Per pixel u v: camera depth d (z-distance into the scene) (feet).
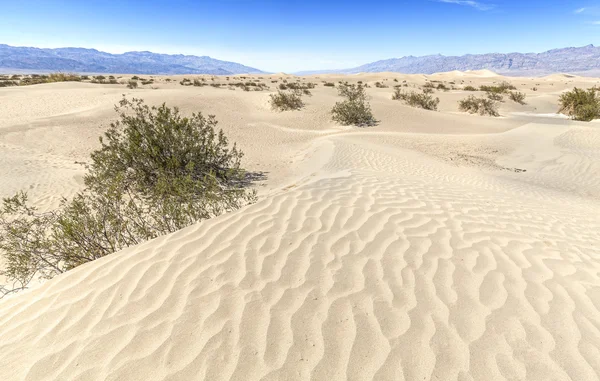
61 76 132.26
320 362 7.65
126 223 15.30
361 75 265.13
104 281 10.70
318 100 83.25
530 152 47.03
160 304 9.50
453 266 11.08
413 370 7.45
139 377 7.46
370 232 13.01
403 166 35.40
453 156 44.60
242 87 126.31
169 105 66.23
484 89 145.48
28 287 14.10
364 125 66.33
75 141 45.62
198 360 7.75
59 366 7.91
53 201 25.35
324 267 10.87
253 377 7.32
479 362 7.63
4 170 31.83
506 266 11.24
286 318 8.84
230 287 9.99
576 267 11.43
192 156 30.04
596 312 9.20
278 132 57.21
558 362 7.64
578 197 28.32
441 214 15.08
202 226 13.34
